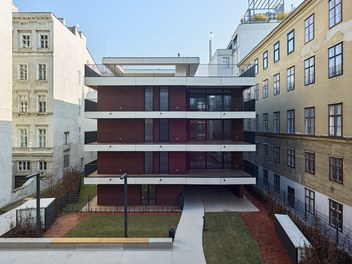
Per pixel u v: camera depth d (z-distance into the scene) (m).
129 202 18.97
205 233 13.54
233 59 37.41
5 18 19.53
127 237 12.77
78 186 22.64
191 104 20.67
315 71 16.66
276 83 23.00
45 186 24.30
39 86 25.88
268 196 18.08
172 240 12.15
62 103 27.89
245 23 33.41
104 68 19.91
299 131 18.73
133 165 19.14
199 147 18.25
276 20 33.47
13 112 25.70
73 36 31.03
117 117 18.14
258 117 27.39
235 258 10.89
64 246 11.89
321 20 15.95
